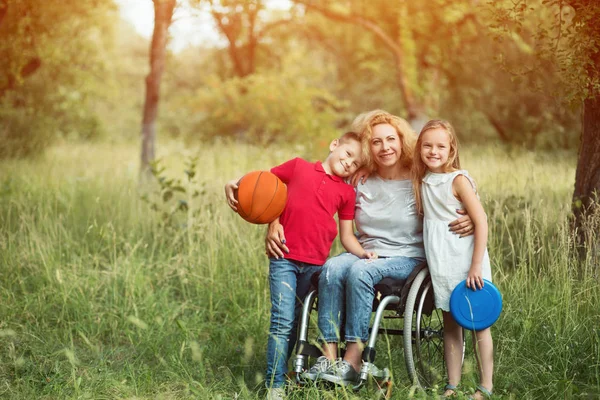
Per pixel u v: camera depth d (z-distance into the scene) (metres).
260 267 5.76
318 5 15.89
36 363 4.27
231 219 6.42
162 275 5.93
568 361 3.87
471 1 14.18
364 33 20.28
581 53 4.70
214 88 21.47
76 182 8.89
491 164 8.34
